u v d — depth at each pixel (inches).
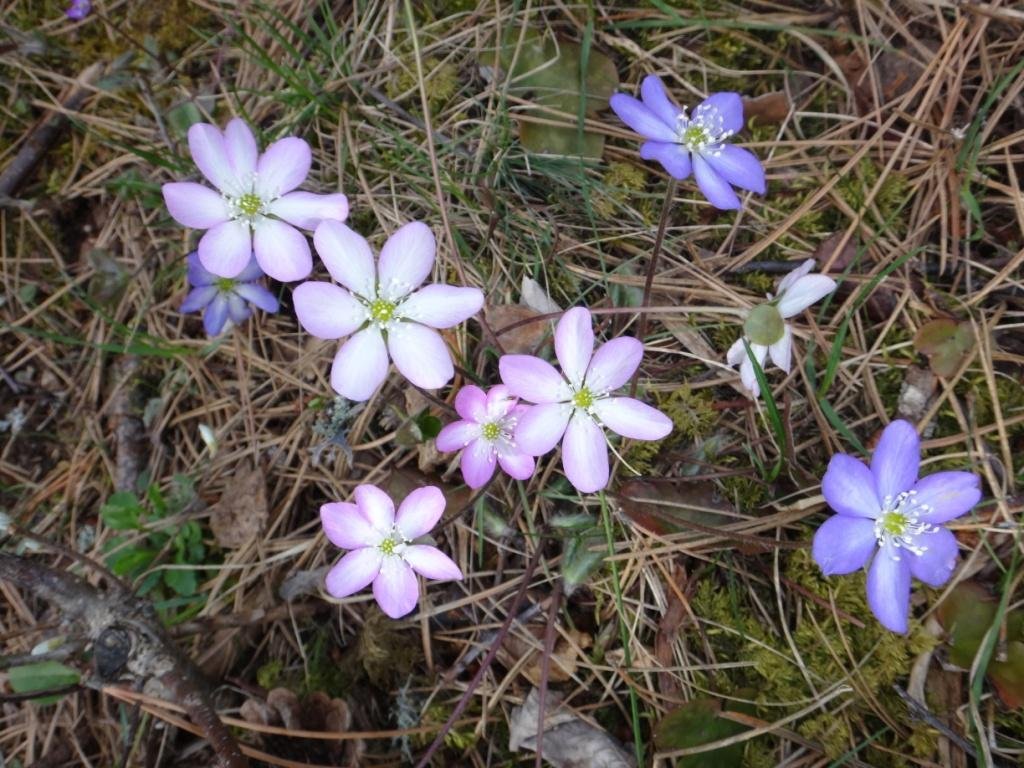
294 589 5.6
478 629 5.4
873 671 5.0
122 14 6.9
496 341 5.2
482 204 5.9
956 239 5.7
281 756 5.3
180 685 4.9
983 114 5.5
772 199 6.0
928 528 4.5
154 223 6.5
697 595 5.2
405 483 5.6
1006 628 4.9
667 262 5.9
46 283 6.7
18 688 5.3
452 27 6.4
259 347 6.3
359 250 4.6
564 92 6.1
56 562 6.0
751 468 5.2
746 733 4.9
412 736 5.2
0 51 6.6
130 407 6.4
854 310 5.2
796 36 6.2
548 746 5.0
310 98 6.1
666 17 6.3
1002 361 5.5
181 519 5.9
